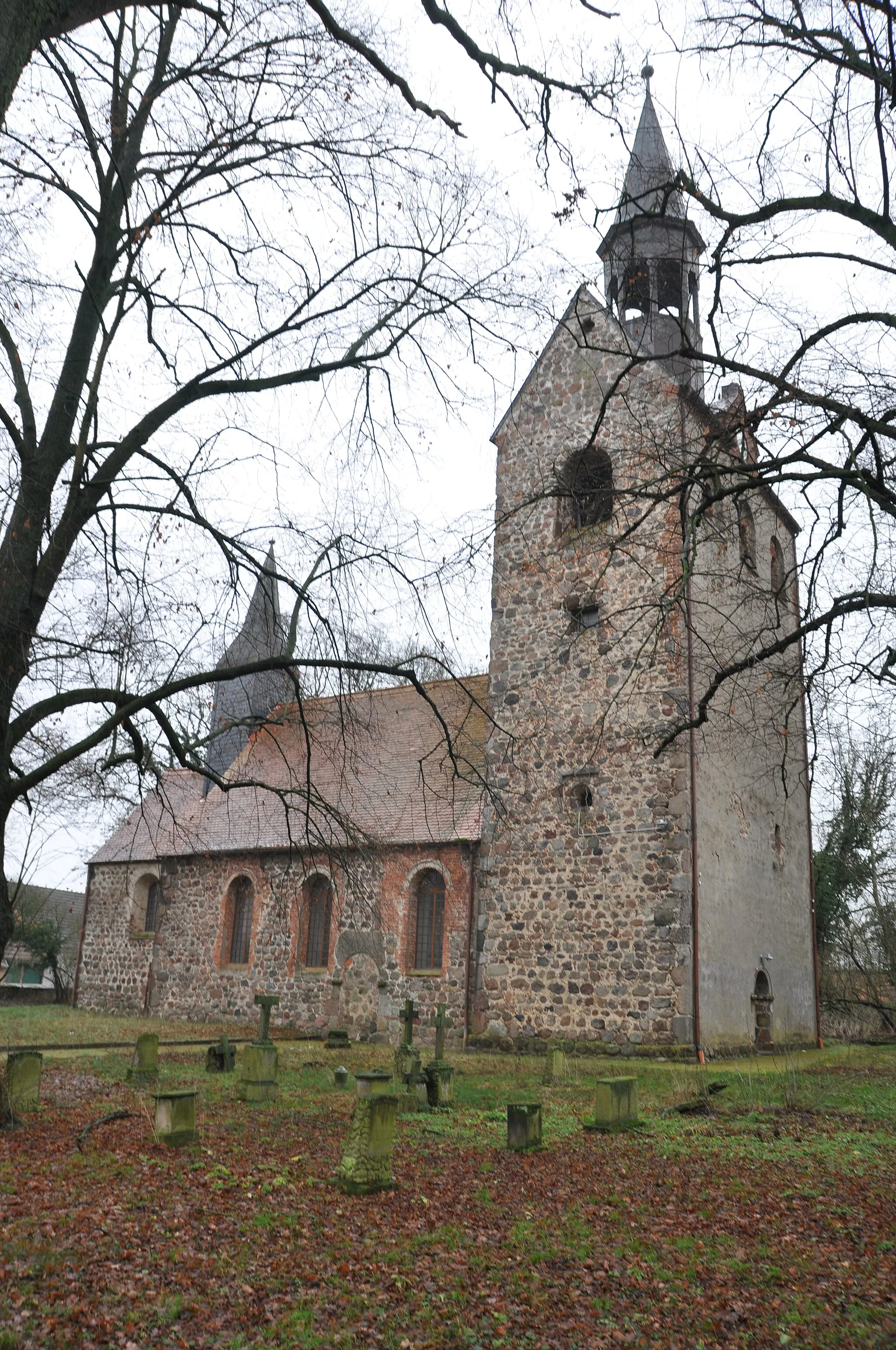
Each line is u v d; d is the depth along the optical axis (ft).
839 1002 89.66
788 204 28.71
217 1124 40.86
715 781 72.84
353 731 43.29
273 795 96.43
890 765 41.50
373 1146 31.07
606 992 67.77
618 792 70.38
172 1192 29.27
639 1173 34.19
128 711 36.04
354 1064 63.93
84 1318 20.17
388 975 79.36
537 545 78.89
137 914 105.09
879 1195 31.04
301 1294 22.09
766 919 79.36
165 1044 70.95
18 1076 40.52
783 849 85.97
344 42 34.14
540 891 72.33
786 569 91.20
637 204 31.27
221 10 33.99
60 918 145.59
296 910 88.53
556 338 81.92
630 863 68.74
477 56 31.01
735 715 74.33
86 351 37.50
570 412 79.87
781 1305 21.95
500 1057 67.21
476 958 74.49
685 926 65.62
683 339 29.37
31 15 27.89
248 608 40.88
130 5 31.17
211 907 95.96
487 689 90.99
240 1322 20.53
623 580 73.56
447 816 79.87
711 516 32.09
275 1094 47.93
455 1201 30.27
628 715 70.95
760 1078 56.13
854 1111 46.80
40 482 35.99
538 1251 25.50
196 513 38.88
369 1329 20.36
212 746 105.81
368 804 86.53
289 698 42.63
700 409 37.32
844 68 27.37
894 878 90.43
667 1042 64.54
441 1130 41.39
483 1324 20.86
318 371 38.37
